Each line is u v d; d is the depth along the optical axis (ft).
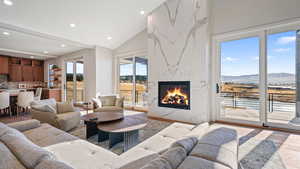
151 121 12.57
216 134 4.67
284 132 9.27
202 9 11.47
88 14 12.15
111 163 4.08
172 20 12.95
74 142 5.41
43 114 10.00
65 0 10.23
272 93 10.10
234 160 3.23
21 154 2.98
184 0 12.32
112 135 7.57
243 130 9.82
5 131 4.27
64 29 13.69
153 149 4.93
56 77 23.09
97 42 17.48
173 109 12.97
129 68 18.54
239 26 10.98
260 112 10.48
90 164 4.02
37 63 24.84
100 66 18.47
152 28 14.19
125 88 19.07
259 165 5.96
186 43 12.23
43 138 5.68
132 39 17.89
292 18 9.11
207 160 3.05
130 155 4.49
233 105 11.62
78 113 11.02
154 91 14.14
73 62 21.02
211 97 12.38
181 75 12.51
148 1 12.47
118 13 12.90
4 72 20.99
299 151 6.98
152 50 14.26
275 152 6.92
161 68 13.67
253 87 10.77
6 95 13.64
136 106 17.87
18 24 11.84
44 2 10.07
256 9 10.31
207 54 11.62
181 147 3.51
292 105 9.55
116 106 14.03
